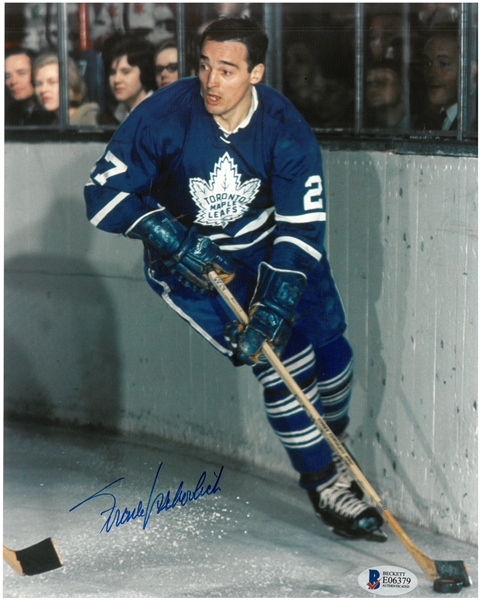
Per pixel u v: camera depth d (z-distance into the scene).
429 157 2.10
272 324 2.02
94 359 2.79
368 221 2.24
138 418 2.74
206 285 2.07
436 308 2.11
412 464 2.20
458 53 2.16
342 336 2.27
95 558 2.18
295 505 2.36
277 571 2.09
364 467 2.31
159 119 2.10
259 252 2.18
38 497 2.43
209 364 2.58
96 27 2.69
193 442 2.64
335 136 2.38
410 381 2.19
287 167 2.10
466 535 2.10
